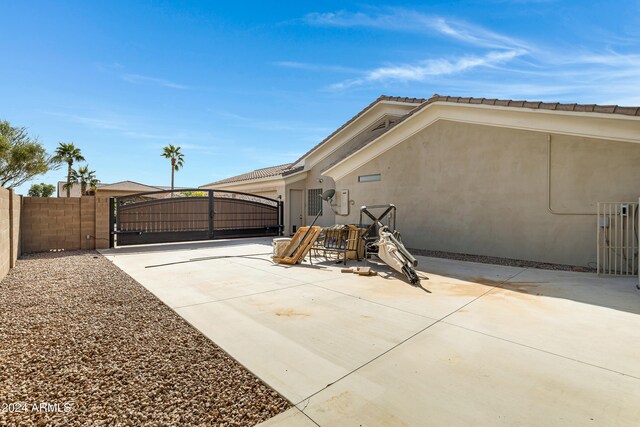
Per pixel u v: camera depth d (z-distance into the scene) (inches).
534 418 90.8
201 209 558.6
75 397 100.8
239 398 100.9
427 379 111.7
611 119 278.2
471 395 102.0
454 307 192.4
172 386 107.7
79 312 180.2
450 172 395.9
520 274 282.8
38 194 2177.7
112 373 115.6
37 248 416.8
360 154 492.4
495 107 343.3
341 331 155.3
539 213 329.4
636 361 124.6
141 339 145.0
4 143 622.5
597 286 240.1
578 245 308.0
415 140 430.9
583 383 109.1
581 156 305.4
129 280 260.5
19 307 187.5
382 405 96.9
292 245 359.9
